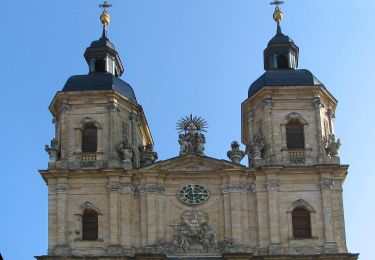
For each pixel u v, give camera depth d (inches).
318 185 3722.9
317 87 3882.9
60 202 3681.1
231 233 3634.4
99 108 3880.4
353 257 3558.1
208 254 3602.4
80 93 3873.0
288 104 3885.3
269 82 3905.0
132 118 3961.6
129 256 3565.5
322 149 3794.3
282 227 3651.6
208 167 3757.4
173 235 3651.6
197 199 3708.2
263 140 3848.4
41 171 3708.2
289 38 4188.0
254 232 3651.6
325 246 3604.8
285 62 4138.8
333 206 3693.4
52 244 3619.6
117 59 4210.1
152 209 3666.3
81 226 3668.8
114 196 3688.5
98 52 4141.2
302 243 3624.5
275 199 3681.1
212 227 3661.4
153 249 3602.4
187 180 3740.2
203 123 3887.8
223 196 3705.7
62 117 3860.7
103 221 3666.3
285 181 3722.9
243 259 3540.8
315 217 3668.8
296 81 3909.9
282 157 3784.5
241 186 3710.6
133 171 3720.5
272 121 3853.3
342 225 3666.3
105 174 3720.5
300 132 3850.9
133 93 4023.1
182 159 3754.9
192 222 3663.9
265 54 4207.7
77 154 3794.3
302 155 3791.8
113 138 3821.4
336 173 3737.7
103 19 4271.7
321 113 3890.3
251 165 3818.9
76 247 3622.0
